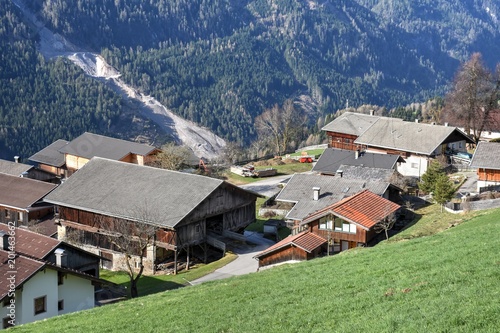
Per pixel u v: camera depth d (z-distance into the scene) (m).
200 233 65.12
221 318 30.03
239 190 69.94
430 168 76.56
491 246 31.81
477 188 76.88
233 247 67.50
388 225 59.28
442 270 29.36
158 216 62.62
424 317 23.81
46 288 41.34
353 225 58.16
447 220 61.31
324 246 58.84
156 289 55.81
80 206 67.00
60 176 105.94
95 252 67.38
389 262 33.31
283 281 34.62
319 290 31.16
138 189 67.62
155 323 31.33
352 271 33.28
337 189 71.19
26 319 40.19
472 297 24.72
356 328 24.72
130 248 60.41
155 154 106.19
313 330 25.92
